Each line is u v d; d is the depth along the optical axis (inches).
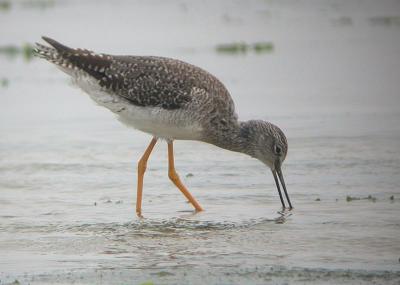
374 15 1549.0
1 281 392.8
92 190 590.2
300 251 430.3
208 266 409.7
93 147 731.4
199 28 1449.3
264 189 576.7
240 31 1424.7
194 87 545.0
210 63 1148.5
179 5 1732.3
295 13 1614.2
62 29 1417.3
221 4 1743.4
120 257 430.0
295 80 1036.5
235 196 560.4
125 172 642.2
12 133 794.2
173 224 496.1
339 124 783.1
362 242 442.0
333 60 1157.1
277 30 1433.3
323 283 379.9
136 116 550.0
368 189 558.6
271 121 807.1
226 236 464.8
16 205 549.0
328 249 432.1
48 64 1213.1
